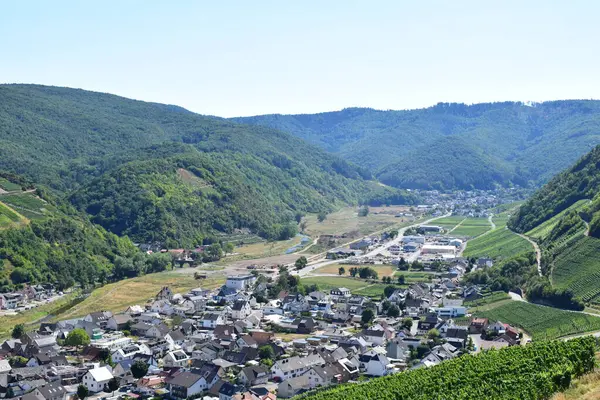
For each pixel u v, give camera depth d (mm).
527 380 123875
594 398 106438
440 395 127750
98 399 175250
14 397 177000
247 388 178375
